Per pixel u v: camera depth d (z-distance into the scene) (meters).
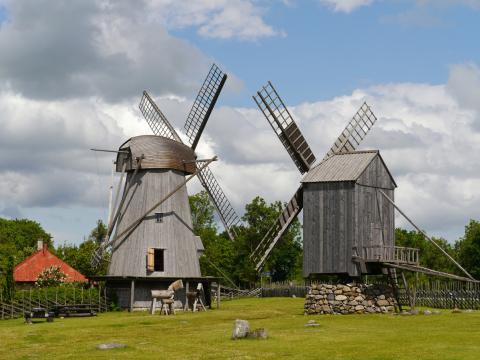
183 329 35.28
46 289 50.03
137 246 53.88
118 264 54.41
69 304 48.62
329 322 36.53
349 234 44.00
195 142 62.88
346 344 26.77
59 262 75.25
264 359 23.81
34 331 35.81
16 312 47.50
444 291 49.09
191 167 56.78
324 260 44.56
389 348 25.34
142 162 54.94
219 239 93.88
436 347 25.27
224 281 86.44
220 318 42.12
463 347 25.19
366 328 32.88
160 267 54.06
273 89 50.53
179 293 54.31
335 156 47.16
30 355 26.81
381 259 44.06
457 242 90.56
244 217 85.69
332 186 44.81
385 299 43.50
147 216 54.28
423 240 92.94
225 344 27.80
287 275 110.62
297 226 107.44
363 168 44.81
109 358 25.09
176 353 25.88
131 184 55.44
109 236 54.12
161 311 47.06
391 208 46.66
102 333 34.28
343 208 44.34
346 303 42.91
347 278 45.50
